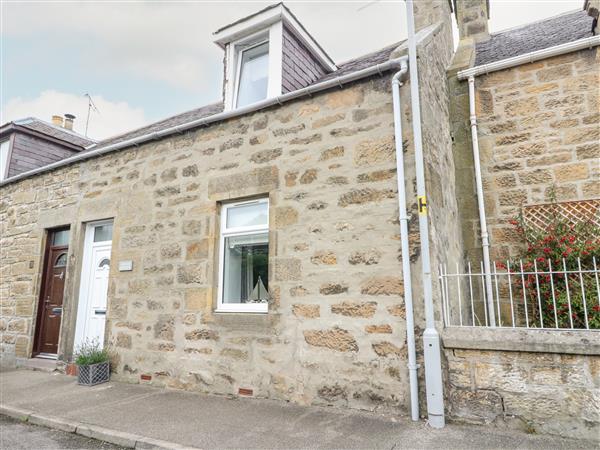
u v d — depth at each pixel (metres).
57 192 7.53
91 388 5.33
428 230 3.82
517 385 3.27
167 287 5.54
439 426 3.34
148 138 6.17
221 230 5.45
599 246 4.60
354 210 4.33
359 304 4.10
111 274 6.18
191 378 5.06
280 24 5.96
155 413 4.10
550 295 4.73
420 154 3.88
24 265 7.80
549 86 5.52
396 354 3.81
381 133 4.35
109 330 5.97
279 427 3.54
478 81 6.02
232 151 5.41
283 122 5.07
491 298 4.76
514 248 5.39
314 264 4.45
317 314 4.32
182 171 5.83
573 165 5.22
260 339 4.64
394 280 3.96
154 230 5.89
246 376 4.66
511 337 3.32
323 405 4.11
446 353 3.55
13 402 4.71
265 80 6.41
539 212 5.29
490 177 5.69
